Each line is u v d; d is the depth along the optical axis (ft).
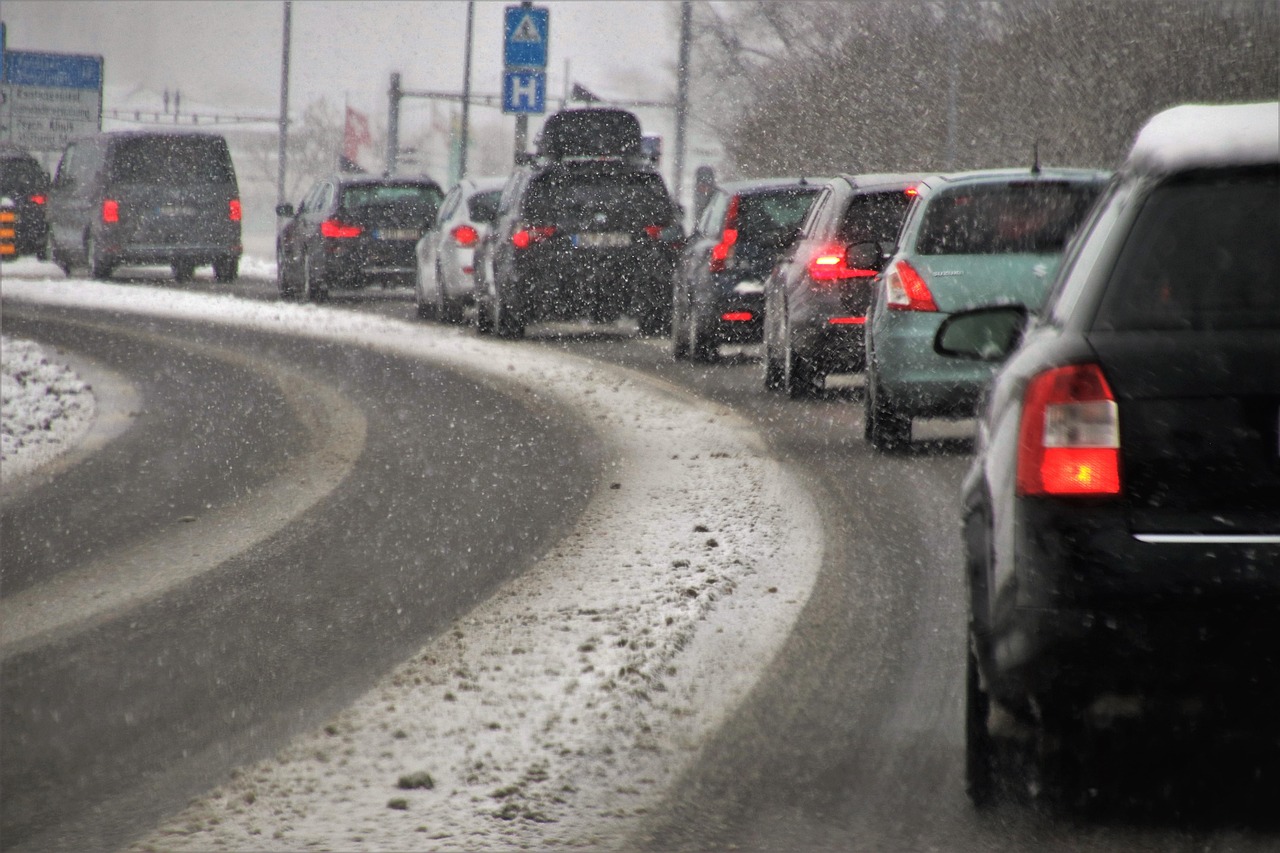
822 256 151.43
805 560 85.71
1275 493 44.19
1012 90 354.74
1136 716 47.32
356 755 55.52
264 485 115.44
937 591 77.92
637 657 67.15
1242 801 49.90
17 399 169.99
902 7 411.95
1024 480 45.75
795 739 56.54
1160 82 313.32
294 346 227.81
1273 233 46.80
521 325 234.17
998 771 50.06
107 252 382.42
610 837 47.93
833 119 425.69
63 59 576.20
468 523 99.25
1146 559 44.16
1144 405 44.88
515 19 398.21
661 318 238.07
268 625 74.74
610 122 305.73
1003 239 118.73
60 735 58.80
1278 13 301.43
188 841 47.80
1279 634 43.78
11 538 98.73
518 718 59.36
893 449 122.01
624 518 99.55
